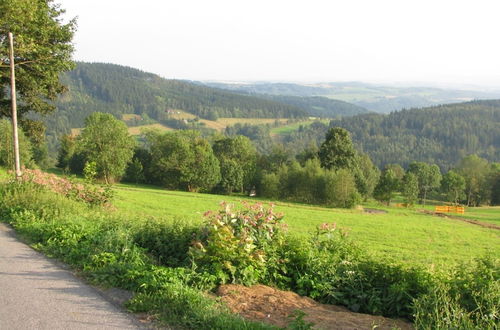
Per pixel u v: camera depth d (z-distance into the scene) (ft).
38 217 40.01
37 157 283.59
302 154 311.47
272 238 29.68
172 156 255.29
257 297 22.41
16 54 85.10
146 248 30.01
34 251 29.73
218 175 263.49
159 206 124.26
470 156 381.81
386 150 635.66
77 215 40.75
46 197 46.44
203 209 131.44
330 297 26.37
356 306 25.62
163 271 22.61
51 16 95.50
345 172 226.99
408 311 24.91
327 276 27.55
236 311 19.88
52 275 24.25
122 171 236.22
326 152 259.19
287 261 28.02
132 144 248.11
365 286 26.99
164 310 18.86
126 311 19.17
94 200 56.75
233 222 28.37
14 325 17.13
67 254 28.12
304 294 26.45
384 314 25.32
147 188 234.58
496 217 219.41
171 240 31.35
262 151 586.45
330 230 31.96
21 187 50.57
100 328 17.12
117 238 29.53
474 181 332.19
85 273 24.67
